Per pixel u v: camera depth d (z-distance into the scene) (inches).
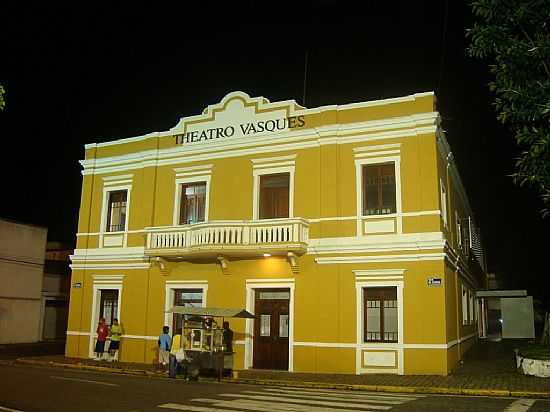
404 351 705.0
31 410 422.6
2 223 1227.2
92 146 989.8
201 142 885.2
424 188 731.4
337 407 443.2
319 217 780.6
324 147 794.2
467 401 490.9
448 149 835.4
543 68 343.9
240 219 832.3
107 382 611.5
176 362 697.0
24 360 884.6
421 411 426.0
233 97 876.6
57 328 1379.2
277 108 840.3
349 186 773.3
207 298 835.4
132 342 880.3
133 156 939.3
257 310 808.3
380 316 735.7
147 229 863.1
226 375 700.7
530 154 342.3
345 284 751.7
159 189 912.3
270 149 832.9
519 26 342.6
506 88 345.7
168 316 861.2
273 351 786.2
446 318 705.0
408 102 761.0
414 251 721.6
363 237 751.7
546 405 466.6
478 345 1176.8
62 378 641.6
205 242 800.3
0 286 1212.5
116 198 962.7
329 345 741.9
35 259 1301.7
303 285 775.7
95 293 936.3
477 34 353.1
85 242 962.7
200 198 884.6
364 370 719.1
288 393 542.0
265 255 797.2
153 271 887.7
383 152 762.8
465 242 1080.2
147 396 501.7
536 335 1459.2
